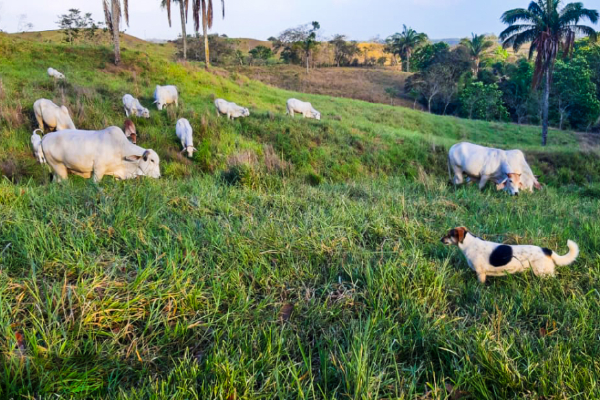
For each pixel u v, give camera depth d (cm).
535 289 393
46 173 870
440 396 255
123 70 2123
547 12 2555
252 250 426
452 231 431
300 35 7212
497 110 4144
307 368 275
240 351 284
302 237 467
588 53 4375
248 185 799
